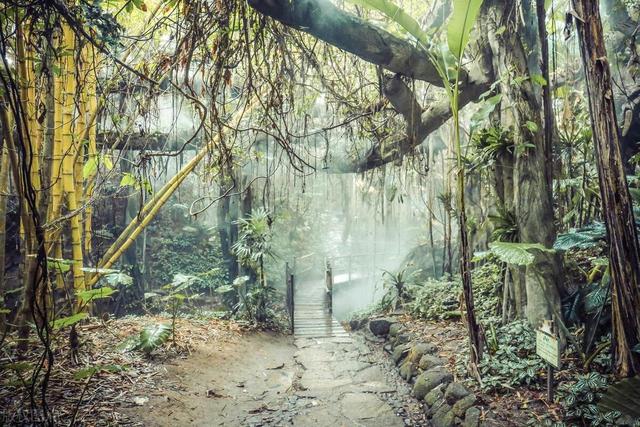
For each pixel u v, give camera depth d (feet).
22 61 10.25
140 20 17.35
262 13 12.21
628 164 17.95
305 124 17.99
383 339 21.74
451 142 25.04
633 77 18.17
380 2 12.12
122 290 30.50
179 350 16.33
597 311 12.10
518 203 14.71
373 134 21.03
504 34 15.05
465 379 12.64
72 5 9.98
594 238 10.84
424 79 16.07
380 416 12.85
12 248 22.36
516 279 15.25
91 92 15.64
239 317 24.35
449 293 21.58
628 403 8.30
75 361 12.76
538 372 11.75
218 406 13.01
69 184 14.71
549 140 14.42
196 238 40.55
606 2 19.31
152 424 10.69
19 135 7.52
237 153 19.67
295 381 16.24
